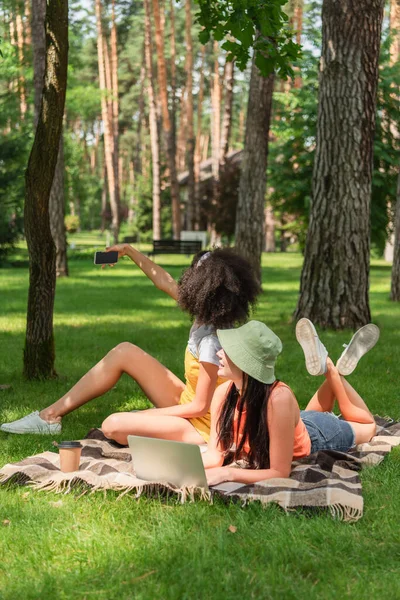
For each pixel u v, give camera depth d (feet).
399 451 17.37
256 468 14.75
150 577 11.25
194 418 16.21
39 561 11.80
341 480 14.20
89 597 10.69
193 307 15.76
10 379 26.37
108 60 162.50
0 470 15.24
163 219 164.04
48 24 22.79
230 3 22.93
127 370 17.75
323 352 16.88
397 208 56.08
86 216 278.26
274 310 47.85
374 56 36.68
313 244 37.99
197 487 14.11
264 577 11.12
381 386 25.82
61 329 39.50
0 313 46.19
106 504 14.03
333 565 11.64
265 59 23.50
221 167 125.18
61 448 15.11
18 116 100.68
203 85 175.01
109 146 156.35
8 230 91.56
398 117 83.56
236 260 15.96
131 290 62.90
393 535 12.63
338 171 36.99
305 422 16.22
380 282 74.69
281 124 89.40
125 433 16.17
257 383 14.21
